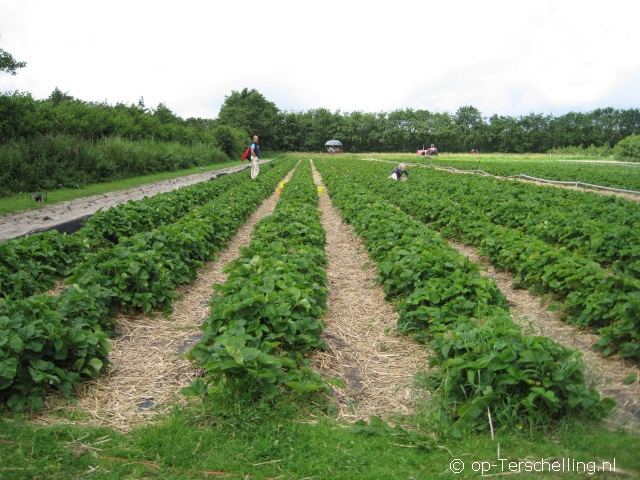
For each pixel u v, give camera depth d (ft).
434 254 24.52
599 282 21.36
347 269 32.63
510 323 16.98
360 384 16.81
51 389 15.53
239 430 13.19
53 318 16.30
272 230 32.50
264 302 17.67
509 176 91.30
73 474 11.48
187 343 20.04
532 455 12.22
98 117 99.35
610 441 12.61
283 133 307.58
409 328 20.38
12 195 60.64
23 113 74.59
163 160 111.86
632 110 318.04
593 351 19.26
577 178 81.35
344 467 11.87
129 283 22.82
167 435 12.95
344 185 66.95
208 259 33.30
